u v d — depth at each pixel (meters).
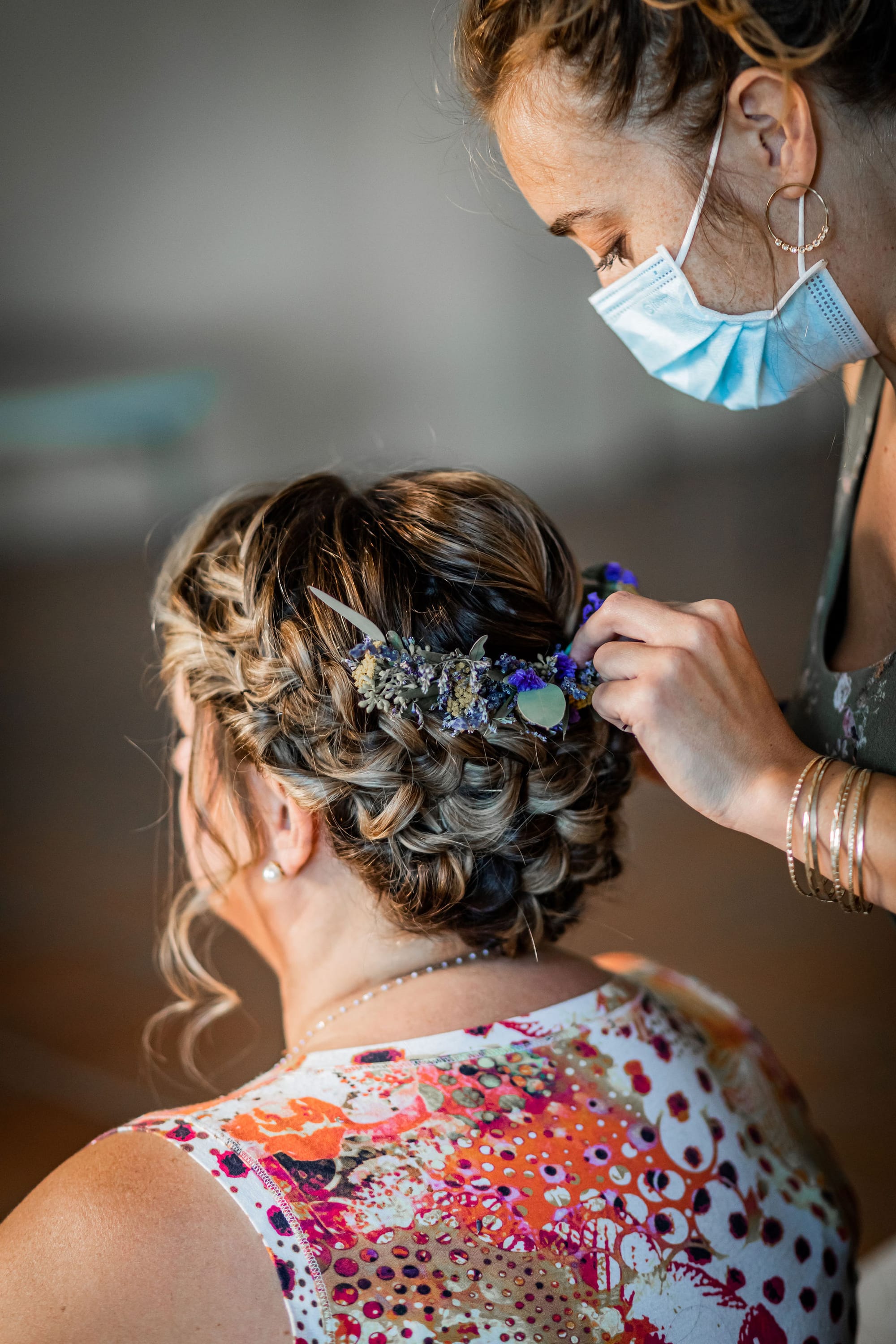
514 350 11.17
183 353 10.38
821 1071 2.70
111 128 9.76
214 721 1.01
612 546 7.64
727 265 1.02
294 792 0.94
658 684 0.91
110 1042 2.92
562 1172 0.84
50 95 9.55
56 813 4.46
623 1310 0.82
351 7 10.00
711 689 0.91
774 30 0.91
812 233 0.99
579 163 1.00
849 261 1.01
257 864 1.02
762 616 5.82
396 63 10.19
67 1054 2.87
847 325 1.05
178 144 9.95
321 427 10.88
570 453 11.46
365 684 0.90
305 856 0.98
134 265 10.09
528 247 10.92
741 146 0.96
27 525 9.81
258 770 0.98
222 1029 2.97
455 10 1.14
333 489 1.01
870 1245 2.17
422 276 10.80
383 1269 0.76
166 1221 0.75
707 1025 1.12
